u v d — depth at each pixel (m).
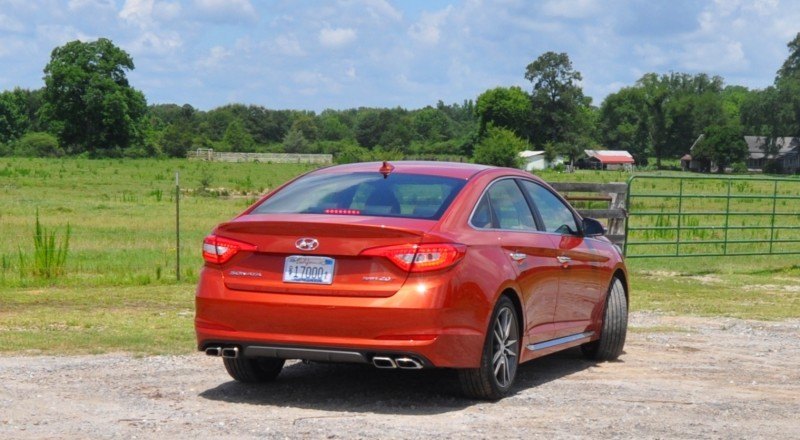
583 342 8.55
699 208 44.69
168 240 23.83
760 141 178.62
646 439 5.86
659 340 10.52
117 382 7.43
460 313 6.51
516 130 175.00
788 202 54.38
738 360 9.27
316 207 7.02
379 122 189.88
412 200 6.98
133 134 128.62
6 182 58.38
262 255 6.67
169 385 7.36
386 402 6.86
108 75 129.50
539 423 6.23
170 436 5.70
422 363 6.36
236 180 72.38
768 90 164.00
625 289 9.41
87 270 17.03
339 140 188.12
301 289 6.50
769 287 17.09
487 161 120.06
